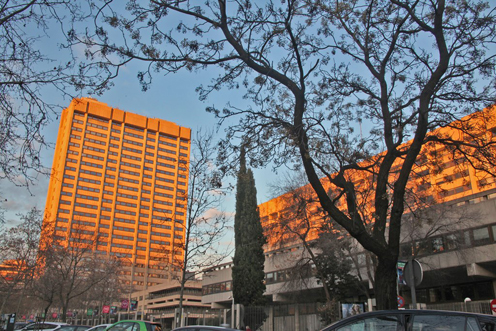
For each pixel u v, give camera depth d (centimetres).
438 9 949
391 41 1098
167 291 6838
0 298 4784
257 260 3023
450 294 2750
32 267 3225
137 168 13250
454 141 1030
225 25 962
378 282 868
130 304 4731
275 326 2517
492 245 2186
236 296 2970
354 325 553
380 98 1052
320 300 2775
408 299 3014
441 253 2369
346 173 1717
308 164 934
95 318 6162
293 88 974
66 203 11806
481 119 1070
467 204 2388
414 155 892
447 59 934
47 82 816
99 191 12406
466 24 1013
